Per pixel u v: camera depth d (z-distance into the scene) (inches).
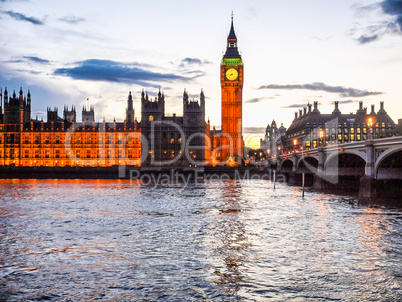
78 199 3432.6
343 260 1349.7
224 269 1256.2
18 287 1104.8
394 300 1010.1
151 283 1133.7
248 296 1038.4
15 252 1470.2
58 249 1515.7
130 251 1482.5
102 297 1035.3
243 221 2158.0
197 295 1046.4
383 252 1454.2
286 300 1012.5
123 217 2329.0
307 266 1283.2
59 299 1024.2
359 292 1063.6
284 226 1994.3
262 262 1331.2
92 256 1412.4
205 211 2588.6
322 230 1877.5
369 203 2942.9
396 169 3097.9
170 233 1819.6
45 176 7573.8
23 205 2970.0
